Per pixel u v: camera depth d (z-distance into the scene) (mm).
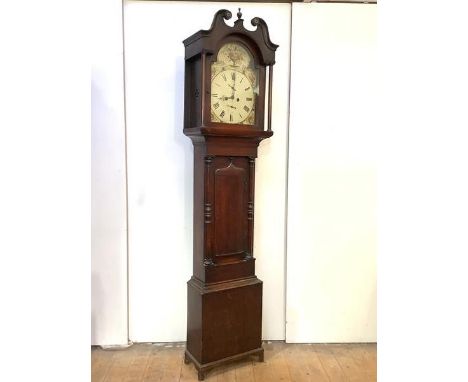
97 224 2475
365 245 2588
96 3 2371
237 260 2293
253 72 2197
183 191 2535
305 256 2578
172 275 2568
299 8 2455
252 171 2293
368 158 2545
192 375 2256
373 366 2363
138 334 2590
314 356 2471
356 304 2619
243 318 2289
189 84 2244
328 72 2496
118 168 2457
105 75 2408
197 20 2455
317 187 2547
